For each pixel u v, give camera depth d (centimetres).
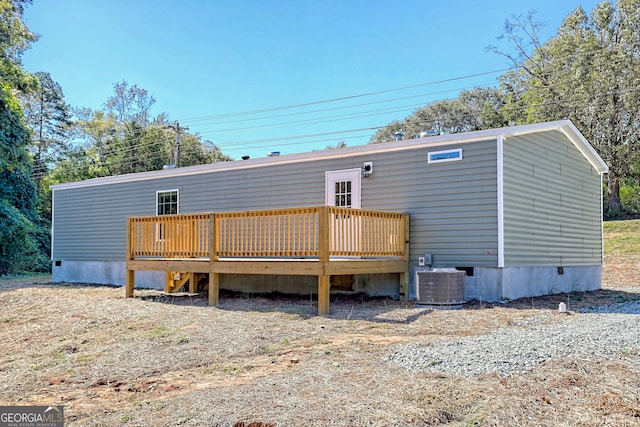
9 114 1900
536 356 443
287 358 490
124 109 3778
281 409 336
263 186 1107
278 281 1027
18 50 2428
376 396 357
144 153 3409
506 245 830
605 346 473
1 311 881
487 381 382
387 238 874
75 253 1448
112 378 452
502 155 830
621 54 2428
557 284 1005
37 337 656
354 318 705
